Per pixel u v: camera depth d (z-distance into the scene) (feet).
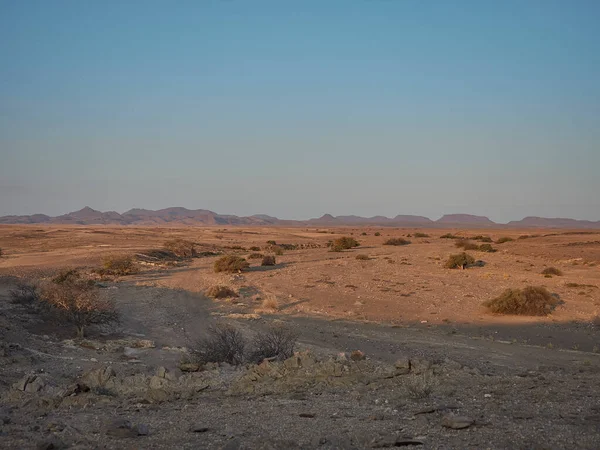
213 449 27.37
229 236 453.58
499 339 86.79
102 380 47.39
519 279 148.87
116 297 123.54
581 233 413.80
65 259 202.18
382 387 43.75
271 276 163.63
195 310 109.91
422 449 26.68
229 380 48.67
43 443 27.63
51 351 64.80
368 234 496.64
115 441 29.35
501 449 26.27
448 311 110.42
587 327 94.79
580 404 36.42
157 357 66.18
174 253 257.75
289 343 69.15
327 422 32.91
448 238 372.99
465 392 41.14
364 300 122.93
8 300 90.84
